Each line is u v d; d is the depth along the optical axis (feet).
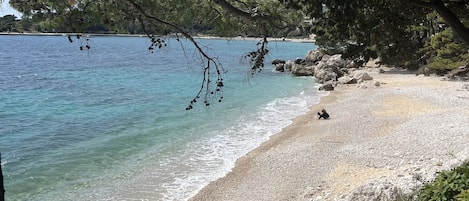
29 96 127.65
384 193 36.96
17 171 60.59
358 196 38.47
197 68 203.72
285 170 57.77
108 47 373.81
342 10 25.93
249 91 132.26
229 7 24.67
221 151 68.03
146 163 63.16
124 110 104.58
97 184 55.42
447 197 26.05
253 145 71.05
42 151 70.49
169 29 25.81
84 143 75.20
